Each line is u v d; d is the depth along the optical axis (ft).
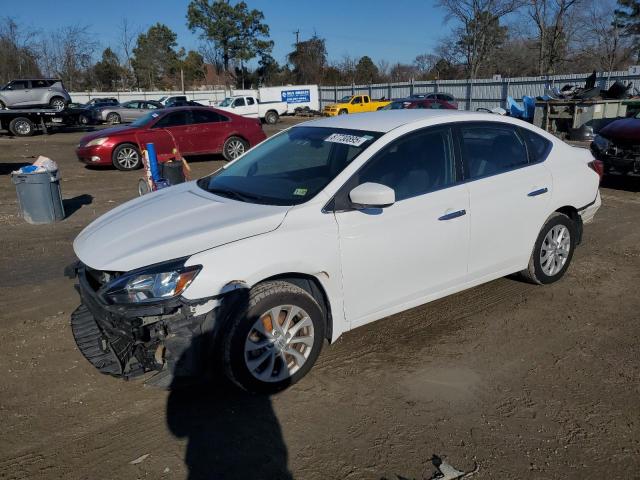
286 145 14.42
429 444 9.75
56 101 93.25
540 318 14.78
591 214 17.22
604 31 158.51
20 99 90.38
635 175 30.78
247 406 10.88
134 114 103.50
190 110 46.01
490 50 182.19
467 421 10.39
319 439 9.89
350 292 11.87
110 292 10.02
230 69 217.77
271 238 10.67
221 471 9.11
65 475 9.02
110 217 12.94
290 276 11.19
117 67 196.34
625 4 155.63
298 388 11.48
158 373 10.30
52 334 14.01
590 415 10.56
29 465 9.24
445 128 13.69
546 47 160.66
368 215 11.84
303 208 11.31
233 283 10.13
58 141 70.90
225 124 47.32
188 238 10.55
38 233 23.72
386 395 11.23
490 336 13.79
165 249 10.32
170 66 225.35
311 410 10.75
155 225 11.51
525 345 13.33
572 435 9.98
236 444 9.77
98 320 10.59
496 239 14.35
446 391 11.38
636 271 18.49
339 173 11.93
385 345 13.33
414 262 12.69
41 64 162.71
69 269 12.28
